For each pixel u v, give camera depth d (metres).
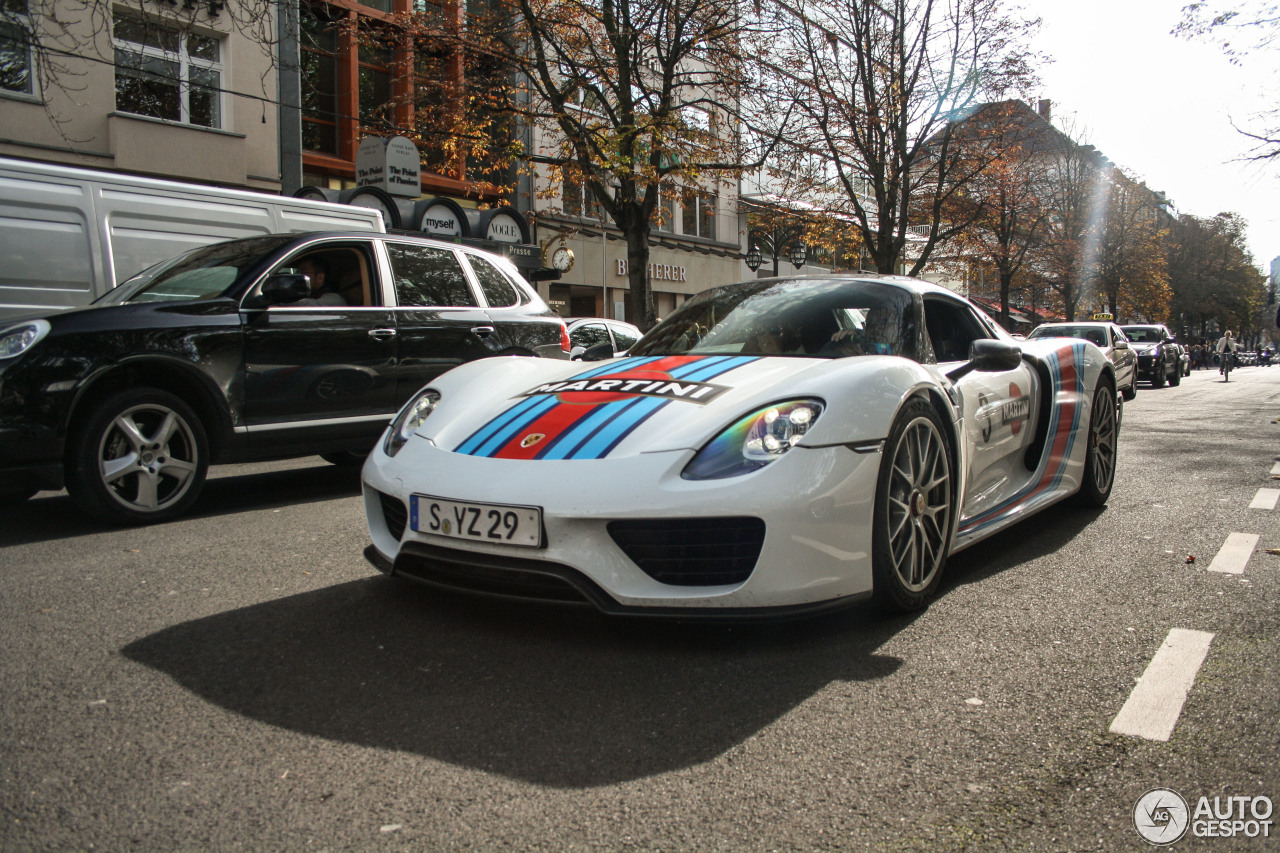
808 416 2.63
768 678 2.40
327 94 16.50
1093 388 4.67
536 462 2.62
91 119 12.78
